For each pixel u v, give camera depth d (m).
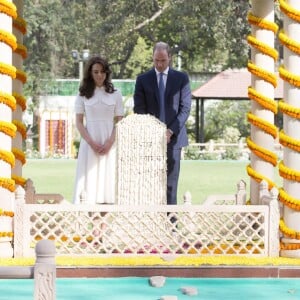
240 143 82.19
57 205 19.28
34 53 94.44
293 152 19.52
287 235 19.39
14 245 19.17
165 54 22.38
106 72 21.97
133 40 93.81
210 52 95.06
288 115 19.56
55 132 88.00
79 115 22.12
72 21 94.38
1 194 19.11
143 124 20.86
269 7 22.05
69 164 72.25
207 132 94.38
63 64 98.62
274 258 19.27
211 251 19.47
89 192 22.03
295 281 18.45
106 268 18.56
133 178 20.84
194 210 19.45
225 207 19.48
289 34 19.52
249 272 18.73
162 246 19.58
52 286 11.98
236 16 86.88
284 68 19.61
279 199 19.72
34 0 94.81
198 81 97.12
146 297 16.72
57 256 19.23
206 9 86.44
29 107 96.94
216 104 96.50
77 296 16.77
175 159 22.27
